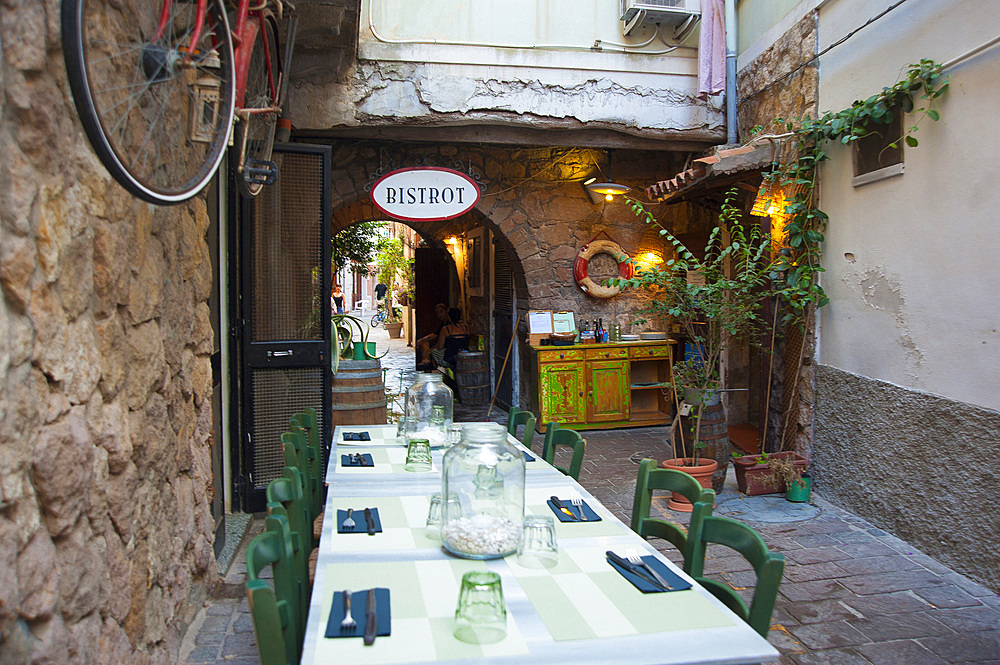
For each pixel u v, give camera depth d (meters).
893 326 4.27
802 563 3.85
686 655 1.43
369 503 2.48
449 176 6.43
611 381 7.43
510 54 6.02
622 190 6.71
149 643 2.39
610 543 2.10
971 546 3.62
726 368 6.88
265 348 4.76
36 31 1.54
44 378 1.59
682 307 5.16
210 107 2.37
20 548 1.45
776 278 5.16
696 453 4.95
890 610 3.29
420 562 1.93
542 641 1.48
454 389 10.00
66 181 1.74
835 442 4.84
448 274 12.12
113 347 2.05
